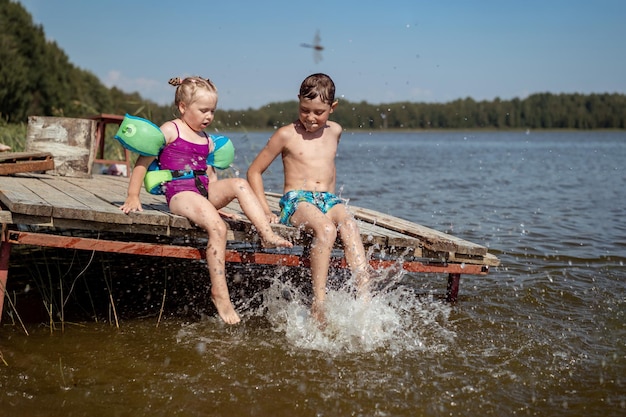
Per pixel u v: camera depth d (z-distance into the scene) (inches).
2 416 121.0
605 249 291.7
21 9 1369.3
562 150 1665.8
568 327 182.1
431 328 178.2
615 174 775.7
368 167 831.1
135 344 161.6
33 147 290.0
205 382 138.9
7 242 162.9
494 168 866.1
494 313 194.4
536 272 245.8
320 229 169.0
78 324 177.0
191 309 193.9
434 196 493.4
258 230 168.7
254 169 191.2
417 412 128.0
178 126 177.3
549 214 406.9
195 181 174.9
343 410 127.9
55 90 1355.8
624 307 202.4
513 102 3818.9
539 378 145.6
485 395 136.2
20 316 181.3
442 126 2444.6
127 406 127.1
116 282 221.5
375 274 217.9
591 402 134.2
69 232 277.9
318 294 168.7
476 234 327.9
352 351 158.6
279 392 134.7
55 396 130.5
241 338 166.9
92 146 296.5
